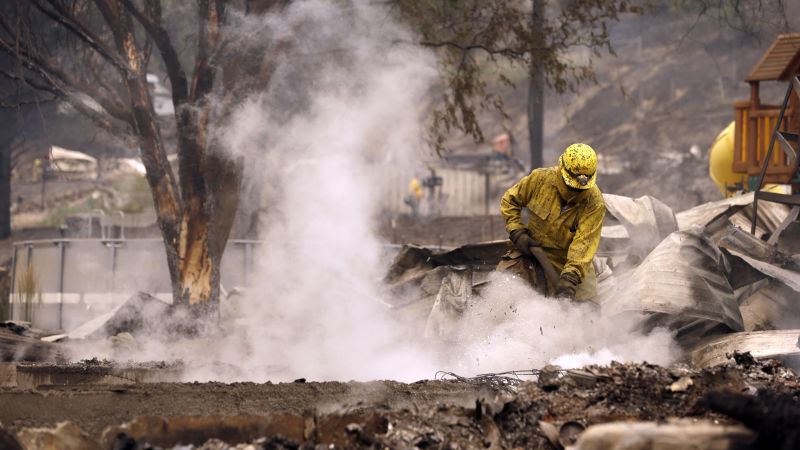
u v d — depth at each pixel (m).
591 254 12.72
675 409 8.27
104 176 65.06
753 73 25.05
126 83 21.98
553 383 8.88
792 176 18.80
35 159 65.94
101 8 22.03
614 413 8.13
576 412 8.24
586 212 12.81
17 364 12.68
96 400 8.53
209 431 7.71
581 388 8.80
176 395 8.81
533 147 37.38
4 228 51.00
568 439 7.74
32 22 23.17
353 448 7.61
